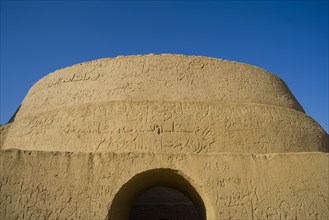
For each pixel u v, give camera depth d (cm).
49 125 711
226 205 516
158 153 547
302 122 779
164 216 1208
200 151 628
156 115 663
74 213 499
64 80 819
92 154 540
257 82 833
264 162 557
